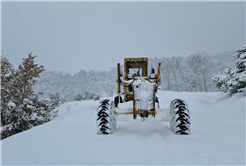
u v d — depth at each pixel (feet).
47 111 35.42
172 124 9.90
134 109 9.59
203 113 21.33
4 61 38.45
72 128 13.12
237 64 37.29
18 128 30.27
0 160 7.26
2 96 34.99
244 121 14.83
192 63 149.18
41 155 7.56
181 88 208.95
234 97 35.32
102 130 9.69
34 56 36.06
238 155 6.56
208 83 179.01
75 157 6.98
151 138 8.95
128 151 7.27
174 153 6.91
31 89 36.78
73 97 189.57
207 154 6.66
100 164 6.11
